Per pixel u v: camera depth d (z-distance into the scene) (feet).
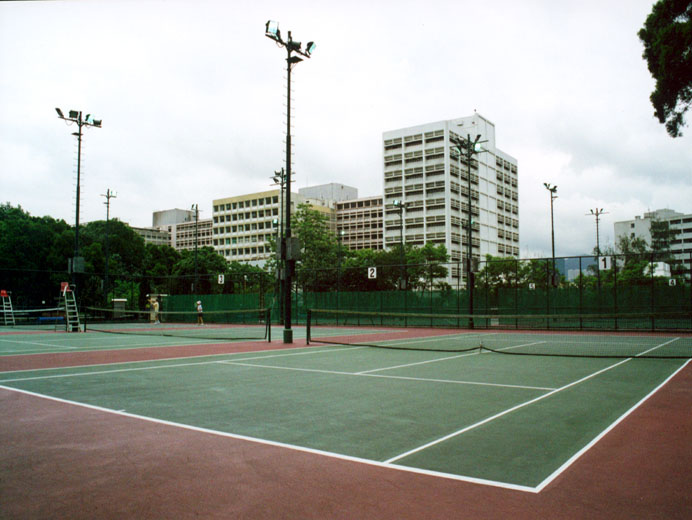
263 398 25.44
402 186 325.62
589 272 90.63
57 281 125.70
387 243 328.70
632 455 15.85
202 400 24.88
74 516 11.37
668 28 64.44
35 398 25.29
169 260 290.15
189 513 11.51
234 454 15.97
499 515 11.33
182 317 134.41
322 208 423.23
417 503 12.03
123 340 66.95
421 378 32.60
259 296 120.88
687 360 43.39
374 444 17.08
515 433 18.52
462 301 101.65
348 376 33.53
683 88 66.28
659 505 11.95
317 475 14.02
